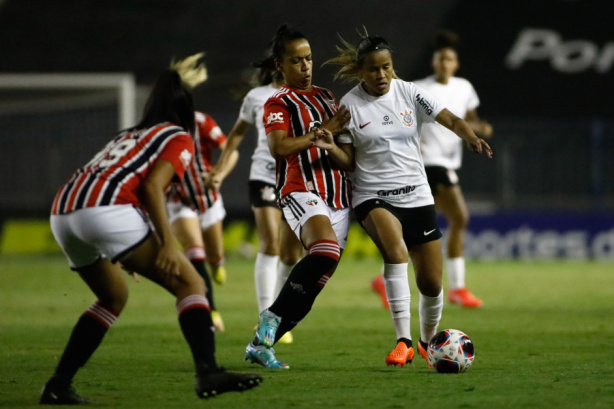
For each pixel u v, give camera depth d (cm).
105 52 8831
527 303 3853
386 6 9094
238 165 6925
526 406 1552
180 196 2234
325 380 1870
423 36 8769
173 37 8944
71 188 1577
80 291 4453
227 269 5756
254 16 9100
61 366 1634
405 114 2080
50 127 7300
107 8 9188
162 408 1566
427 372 1994
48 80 7112
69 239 1586
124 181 1567
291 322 2048
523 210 6856
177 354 2364
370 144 2064
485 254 6688
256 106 2695
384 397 1655
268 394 1697
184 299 1572
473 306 3675
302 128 2053
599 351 2388
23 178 7188
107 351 2425
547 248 6625
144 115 1667
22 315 3466
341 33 8850
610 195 6812
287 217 2064
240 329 2961
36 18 9138
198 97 8206
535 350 2409
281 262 2516
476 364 2130
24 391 1769
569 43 8812
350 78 2116
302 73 2062
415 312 3494
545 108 8269
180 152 1584
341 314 3444
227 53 8744
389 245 2052
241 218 6888
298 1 9200
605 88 8400
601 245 6588
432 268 2094
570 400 1608
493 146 6888
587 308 3641
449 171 3578
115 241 1550
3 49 8862
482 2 9106
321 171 2056
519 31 8931
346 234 2103
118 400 1652
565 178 6844
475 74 8562
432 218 2095
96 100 7456
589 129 6806
